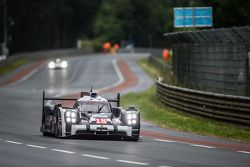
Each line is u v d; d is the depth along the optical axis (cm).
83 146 5756
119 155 5097
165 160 4856
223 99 8144
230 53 8762
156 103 11756
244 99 7644
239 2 16212
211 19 14775
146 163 4619
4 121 9281
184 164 4653
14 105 13075
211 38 9269
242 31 8150
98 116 6450
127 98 14250
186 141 6638
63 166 4338
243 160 5034
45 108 7069
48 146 5666
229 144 6444
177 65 12056
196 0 17462
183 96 9600
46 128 6944
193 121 8600
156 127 8444
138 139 6612
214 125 8019
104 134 6319
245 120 7581
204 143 6469
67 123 6362
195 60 10425
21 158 4728
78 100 6769
